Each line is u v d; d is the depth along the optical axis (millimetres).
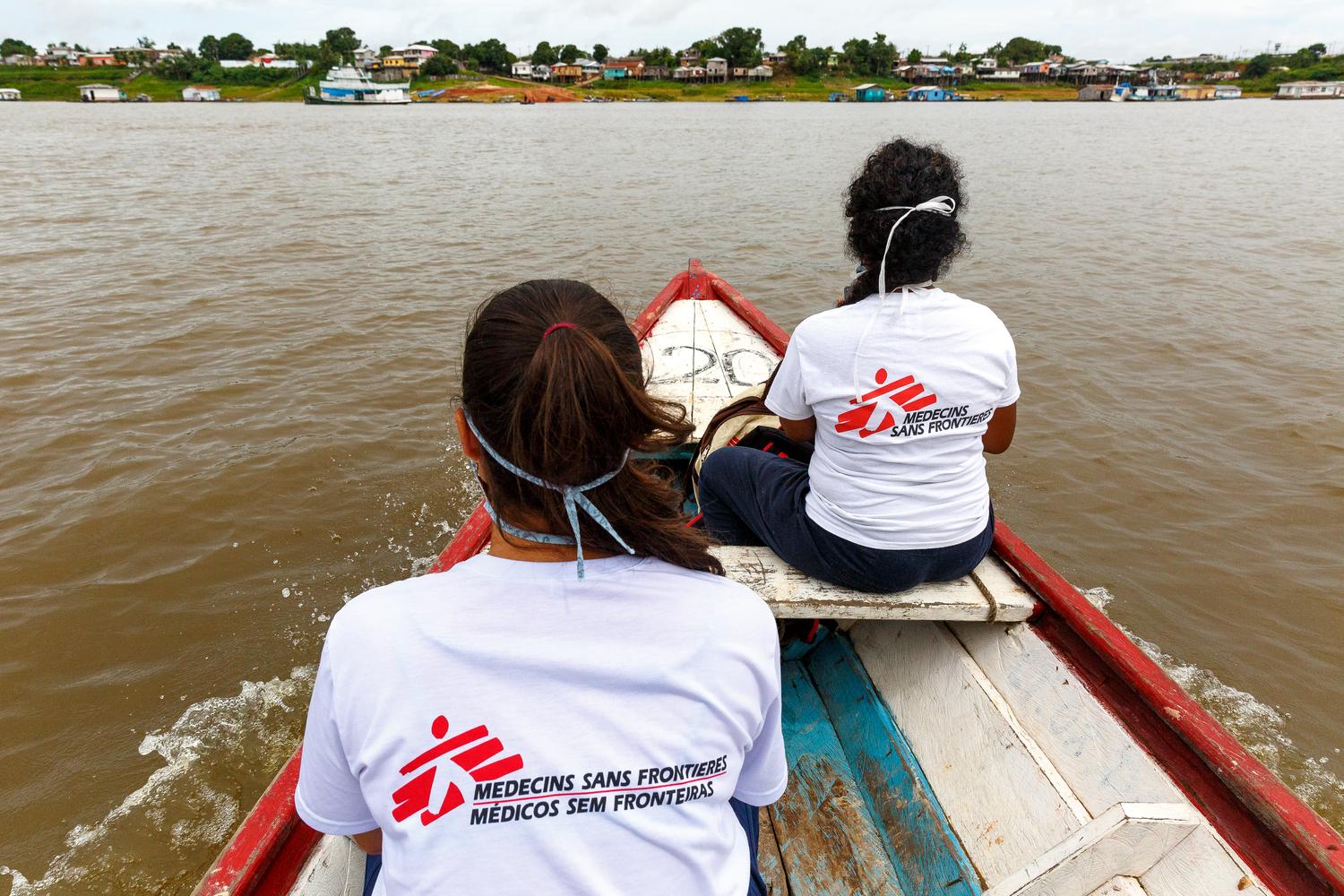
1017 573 2027
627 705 838
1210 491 5414
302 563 4598
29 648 3938
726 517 2316
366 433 6023
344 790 910
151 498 5082
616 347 891
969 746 1901
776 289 10227
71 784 3295
